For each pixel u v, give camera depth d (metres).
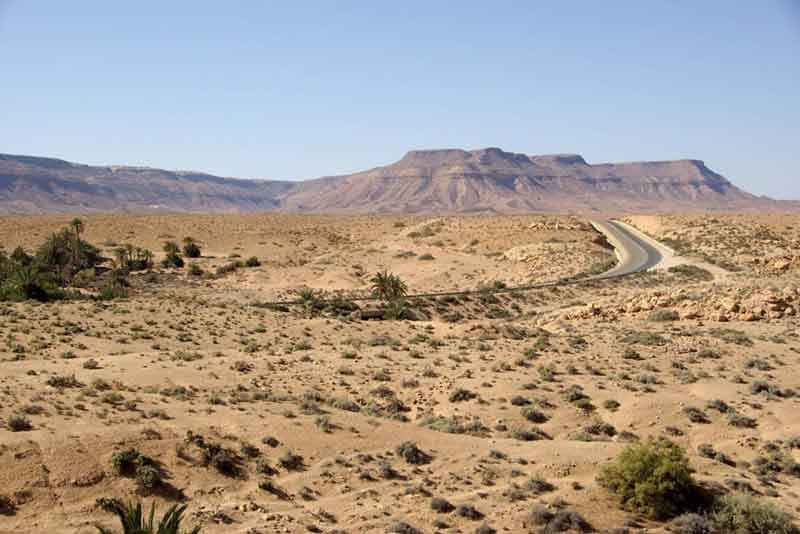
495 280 117.19
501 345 55.97
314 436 31.92
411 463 31.02
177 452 28.36
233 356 50.56
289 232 177.88
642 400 40.84
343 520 25.73
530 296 97.69
